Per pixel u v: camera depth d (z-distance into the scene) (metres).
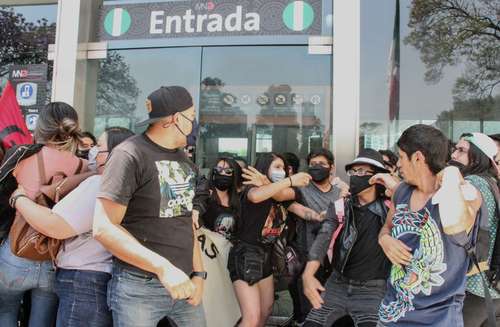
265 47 4.15
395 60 4.13
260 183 3.03
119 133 2.46
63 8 4.23
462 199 1.77
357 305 2.60
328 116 4.04
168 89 2.05
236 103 4.23
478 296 2.32
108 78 4.36
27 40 5.05
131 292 1.94
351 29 3.77
